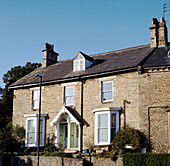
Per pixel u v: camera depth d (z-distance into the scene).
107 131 21.95
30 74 30.42
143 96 20.95
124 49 27.23
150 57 22.45
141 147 20.11
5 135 25.97
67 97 25.23
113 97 22.52
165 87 20.36
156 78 20.77
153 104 20.50
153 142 20.05
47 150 24.09
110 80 23.02
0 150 24.62
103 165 19.47
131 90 21.69
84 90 24.27
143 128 20.52
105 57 27.23
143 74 21.25
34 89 27.25
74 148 23.59
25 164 22.36
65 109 23.91
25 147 25.84
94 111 22.88
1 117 42.75
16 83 28.78
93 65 25.75
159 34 24.50
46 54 31.47
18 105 27.98
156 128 20.14
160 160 17.44
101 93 23.22
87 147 22.92
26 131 26.20
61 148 24.20
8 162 23.41
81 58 25.53
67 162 20.25
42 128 25.75
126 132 20.45
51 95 26.12
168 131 19.69
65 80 25.14
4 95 44.69
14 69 46.56
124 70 21.97
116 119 21.86
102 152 20.58
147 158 17.83
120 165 18.59
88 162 20.31
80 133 23.44
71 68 27.14
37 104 26.84
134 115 21.19
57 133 24.77
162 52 22.91
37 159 21.19
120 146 20.30
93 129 22.92
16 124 27.59
